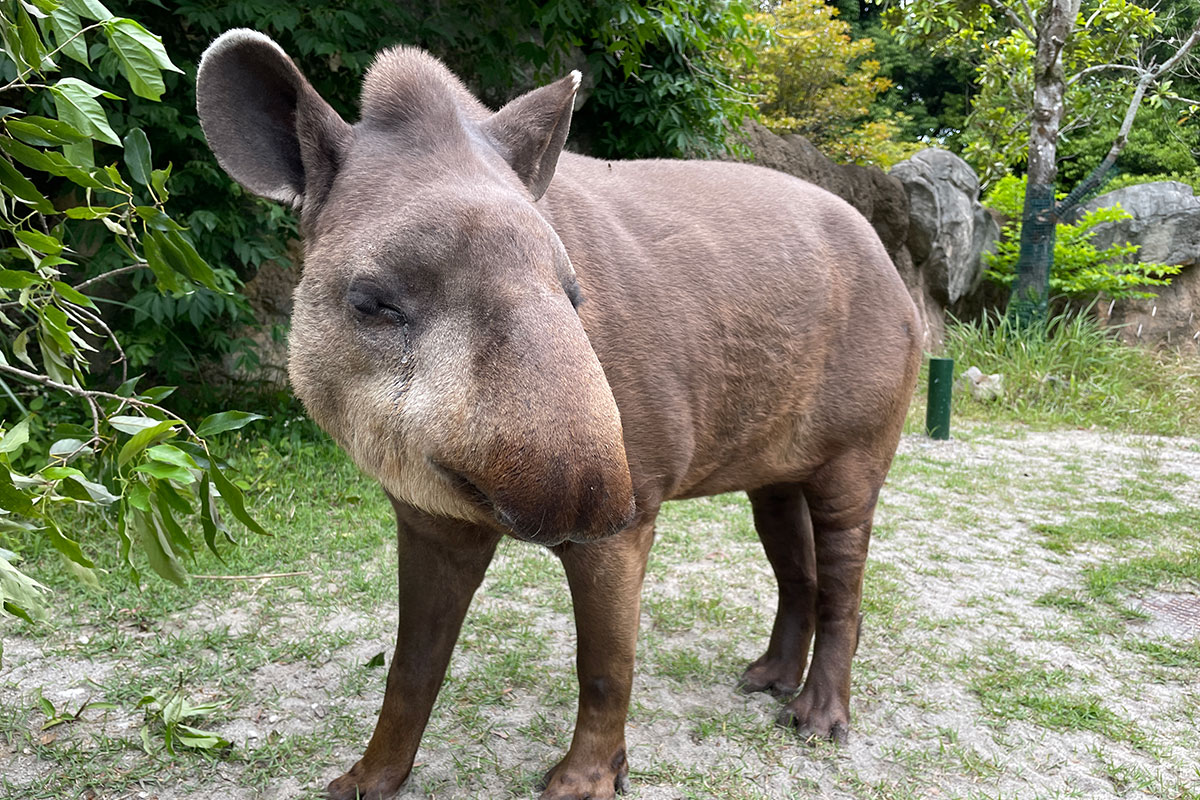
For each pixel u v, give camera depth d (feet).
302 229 7.76
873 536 20.07
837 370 11.18
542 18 25.14
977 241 52.03
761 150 43.27
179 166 22.89
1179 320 49.75
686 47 30.91
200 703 11.32
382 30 24.02
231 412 8.37
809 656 14.38
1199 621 15.64
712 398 9.93
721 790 10.15
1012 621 15.39
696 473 10.38
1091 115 58.85
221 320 25.55
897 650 14.03
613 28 28.14
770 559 12.89
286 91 7.52
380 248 6.72
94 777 9.74
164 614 13.78
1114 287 47.44
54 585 14.34
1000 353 40.86
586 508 6.07
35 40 6.94
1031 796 10.34
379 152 7.35
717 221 10.30
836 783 10.44
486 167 7.36
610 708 9.46
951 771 10.80
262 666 12.37
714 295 9.82
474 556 9.36
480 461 6.08
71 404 20.45
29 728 10.61
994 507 23.03
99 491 7.72
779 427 10.88
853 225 11.59
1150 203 50.49
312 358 7.18
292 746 10.44
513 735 11.07
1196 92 79.46
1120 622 15.47
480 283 6.44
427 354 6.51
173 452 7.45
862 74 70.08
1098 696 12.67
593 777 9.50
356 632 13.55
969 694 12.71
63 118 7.26
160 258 8.44
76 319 9.05
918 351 12.09
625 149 31.94
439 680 9.74
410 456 6.63
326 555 16.62
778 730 11.50
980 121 60.54
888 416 11.63
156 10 22.56
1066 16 41.83
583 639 9.24
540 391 6.03
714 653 13.71
